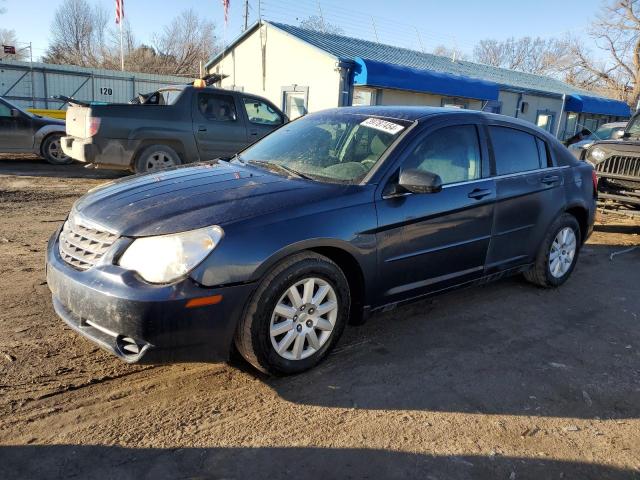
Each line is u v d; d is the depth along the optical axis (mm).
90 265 2865
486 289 5070
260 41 18406
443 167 3902
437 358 3607
